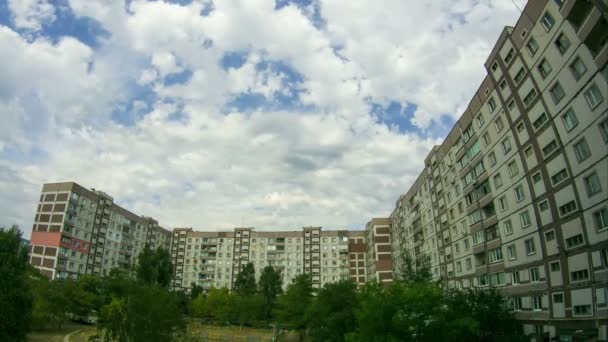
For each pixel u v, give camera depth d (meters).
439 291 30.86
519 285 42.44
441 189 66.88
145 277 82.56
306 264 148.50
